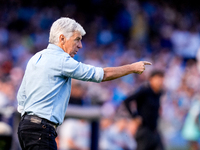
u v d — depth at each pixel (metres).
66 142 18.88
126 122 22.86
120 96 38.00
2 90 29.38
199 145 29.22
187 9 77.44
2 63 44.12
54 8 67.94
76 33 11.47
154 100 21.08
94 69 11.14
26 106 10.99
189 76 48.97
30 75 11.03
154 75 21.08
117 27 68.88
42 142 10.60
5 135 16.14
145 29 68.62
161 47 65.25
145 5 73.19
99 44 61.91
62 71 10.88
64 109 11.23
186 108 42.34
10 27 60.78
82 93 26.11
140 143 20.89
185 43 65.50
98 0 72.50
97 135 18.48
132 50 60.69
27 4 65.75
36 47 56.47
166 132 36.66
